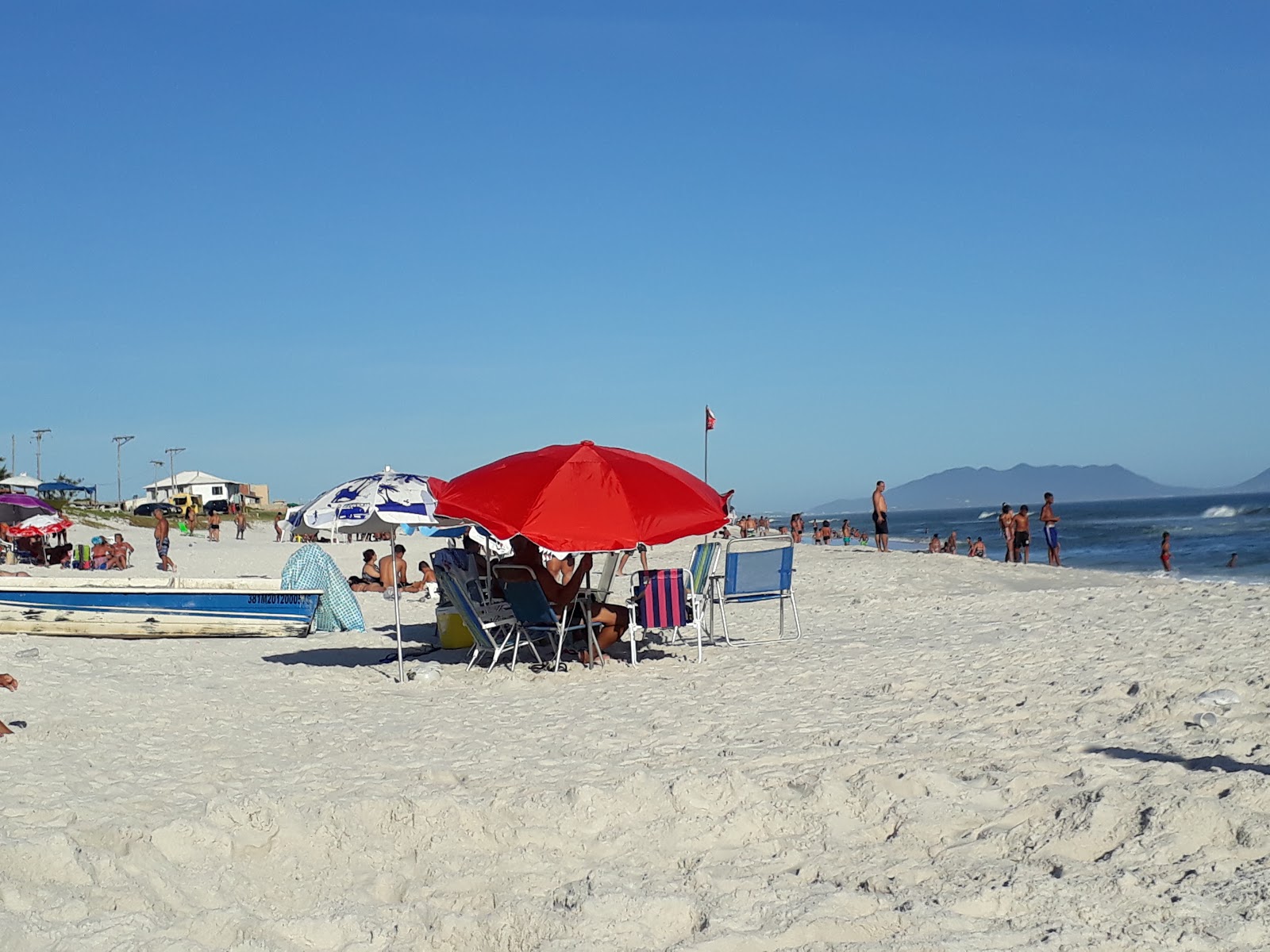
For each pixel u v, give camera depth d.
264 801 4.70
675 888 3.89
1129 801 4.20
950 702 6.69
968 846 4.06
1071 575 19.20
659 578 9.34
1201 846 3.80
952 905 3.50
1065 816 4.17
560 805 4.80
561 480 8.72
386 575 18.56
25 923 3.43
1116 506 169.75
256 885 4.16
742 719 6.74
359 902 3.97
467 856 4.43
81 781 5.49
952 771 5.07
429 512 9.28
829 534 35.78
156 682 9.10
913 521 142.12
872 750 5.59
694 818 4.60
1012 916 3.45
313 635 13.10
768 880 3.91
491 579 9.64
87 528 40.25
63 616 12.49
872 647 9.43
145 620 12.59
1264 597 10.30
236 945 3.50
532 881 4.10
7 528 25.59
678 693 7.89
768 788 4.94
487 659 10.25
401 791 5.23
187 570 26.38
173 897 3.91
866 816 4.52
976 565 21.08
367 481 9.41
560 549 8.34
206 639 12.61
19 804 4.95
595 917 3.59
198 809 4.90
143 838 4.38
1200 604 10.21
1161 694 6.29
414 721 7.34
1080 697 6.42
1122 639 8.37
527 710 7.61
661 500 8.82
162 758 6.18
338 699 8.42
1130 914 3.34
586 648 9.97
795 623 10.76
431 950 3.60
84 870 3.92
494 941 3.61
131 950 3.35
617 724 6.86
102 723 7.20
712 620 10.77
